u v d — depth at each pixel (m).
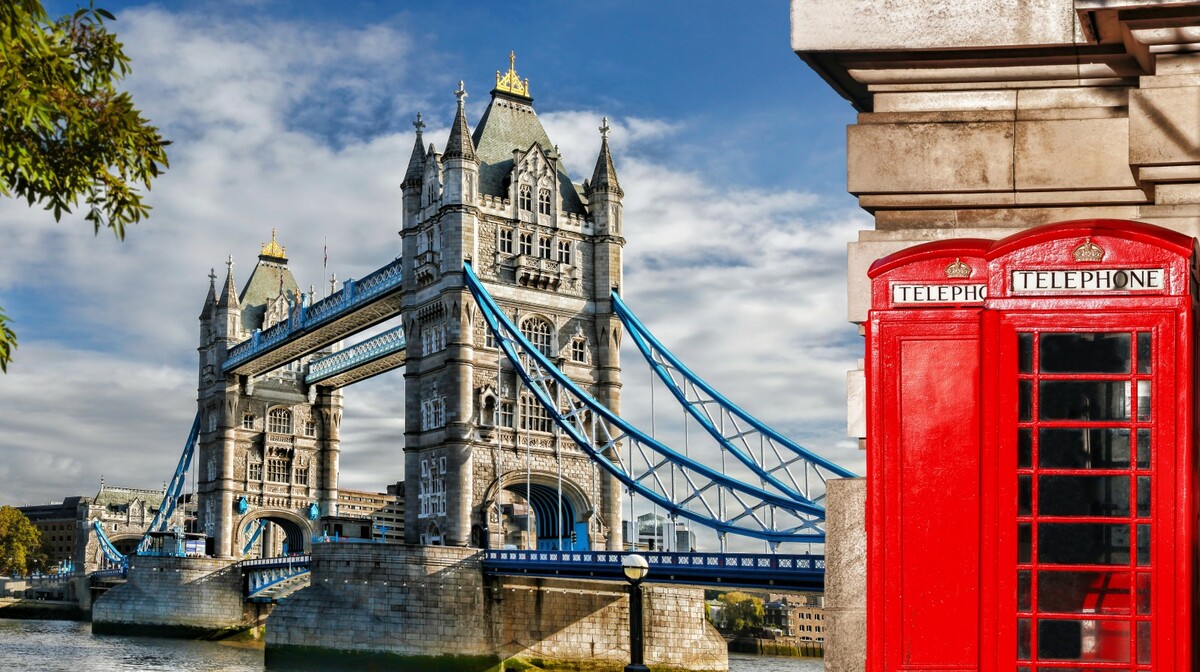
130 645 126.00
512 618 97.75
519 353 107.38
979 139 14.93
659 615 100.88
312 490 154.62
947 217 15.16
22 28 15.34
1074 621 11.57
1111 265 11.82
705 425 93.75
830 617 14.94
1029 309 11.94
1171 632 11.31
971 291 12.30
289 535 159.38
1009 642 11.66
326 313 124.88
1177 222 14.15
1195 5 12.96
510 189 110.38
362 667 95.06
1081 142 14.64
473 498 103.62
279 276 161.12
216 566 139.25
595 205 115.06
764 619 190.12
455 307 105.31
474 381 105.38
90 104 16.78
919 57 14.93
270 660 99.31
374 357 133.12
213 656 114.56
